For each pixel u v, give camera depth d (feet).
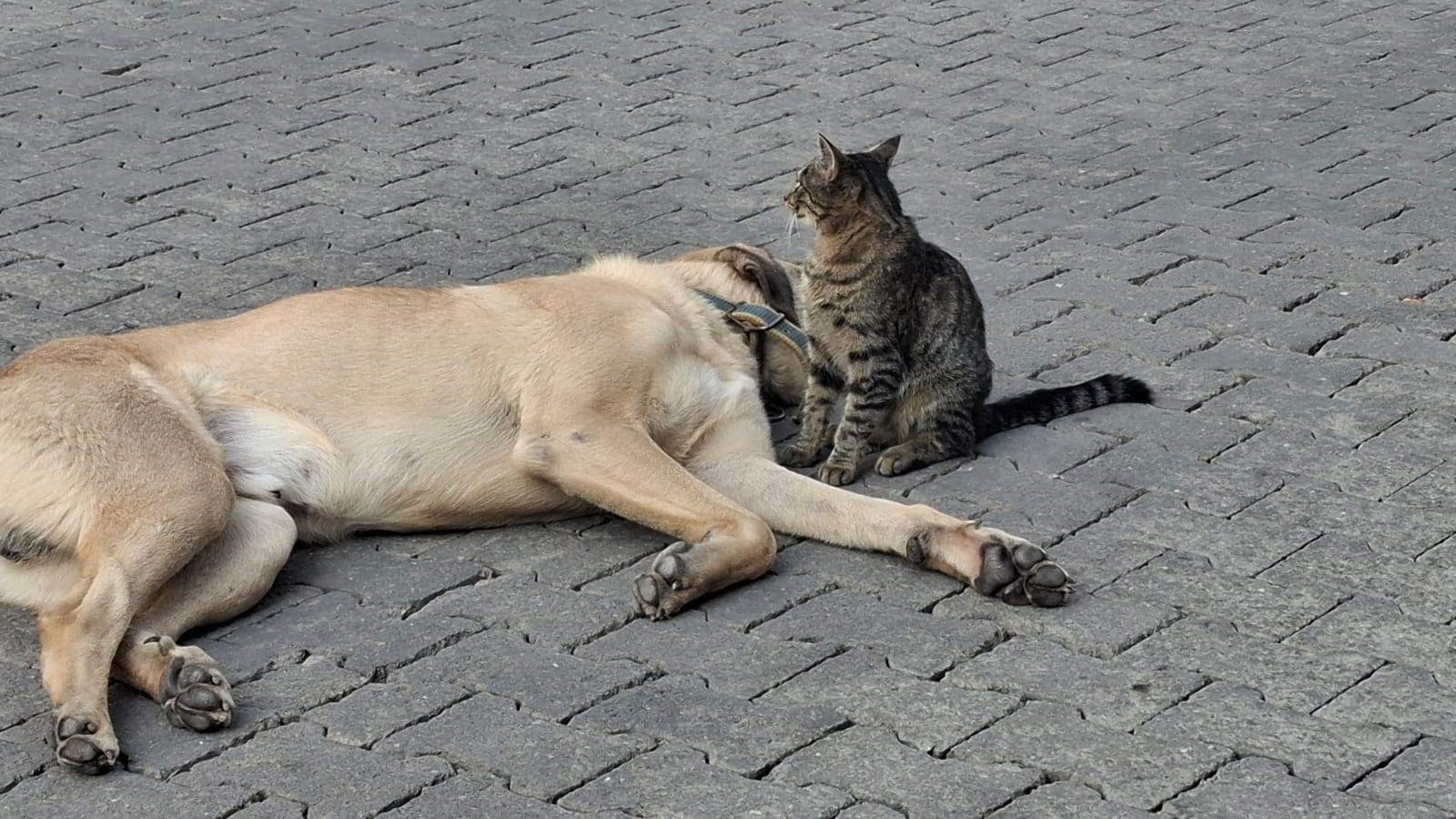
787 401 22.13
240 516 17.33
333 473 18.38
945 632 16.58
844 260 19.90
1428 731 14.84
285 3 40.22
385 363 18.69
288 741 14.89
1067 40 37.60
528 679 15.81
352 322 18.88
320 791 14.14
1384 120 32.30
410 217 28.07
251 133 31.73
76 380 17.15
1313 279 25.22
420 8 39.86
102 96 33.58
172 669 15.20
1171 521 18.65
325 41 37.32
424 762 14.53
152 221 27.71
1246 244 26.55
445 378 18.72
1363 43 37.19
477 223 27.89
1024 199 28.66
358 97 33.76
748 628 16.78
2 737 14.97
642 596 16.87
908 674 15.83
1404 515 18.69
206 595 16.75
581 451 18.33
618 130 32.19
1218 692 15.48
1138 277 25.39
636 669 15.98
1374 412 21.17
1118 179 29.53
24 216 27.81
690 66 35.83
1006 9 39.91
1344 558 17.81
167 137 31.42
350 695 15.61
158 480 16.58
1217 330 23.63
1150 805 13.85
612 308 19.27
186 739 14.94
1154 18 39.19
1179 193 28.84
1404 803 13.85
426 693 15.64
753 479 18.94
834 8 39.99
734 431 19.69
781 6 40.14
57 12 39.19
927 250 20.53
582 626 16.80
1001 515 18.94
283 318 18.89
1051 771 14.32
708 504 17.84
